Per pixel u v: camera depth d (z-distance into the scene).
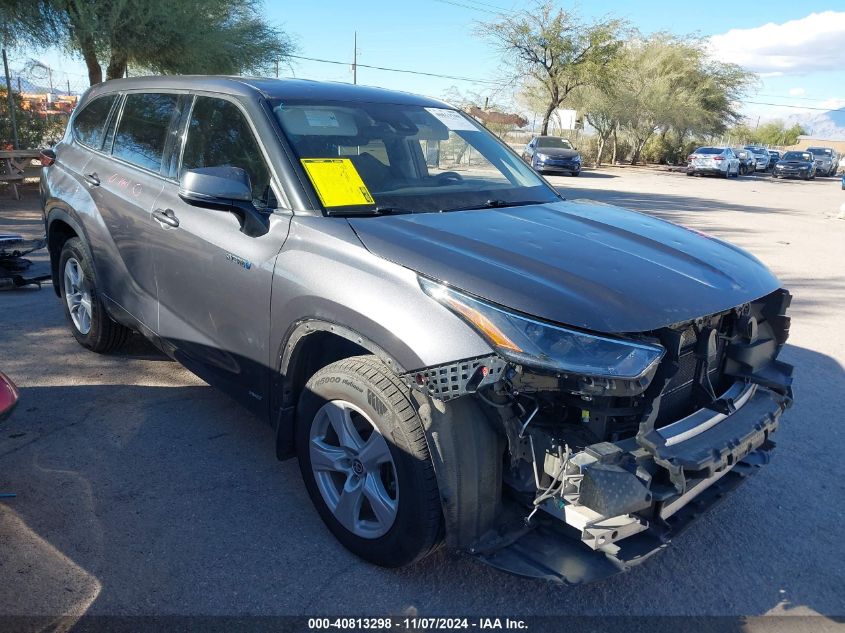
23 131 14.22
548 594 2.72
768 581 2.90
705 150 35.94
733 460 2.57
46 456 3.55
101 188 4.26
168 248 3.58
